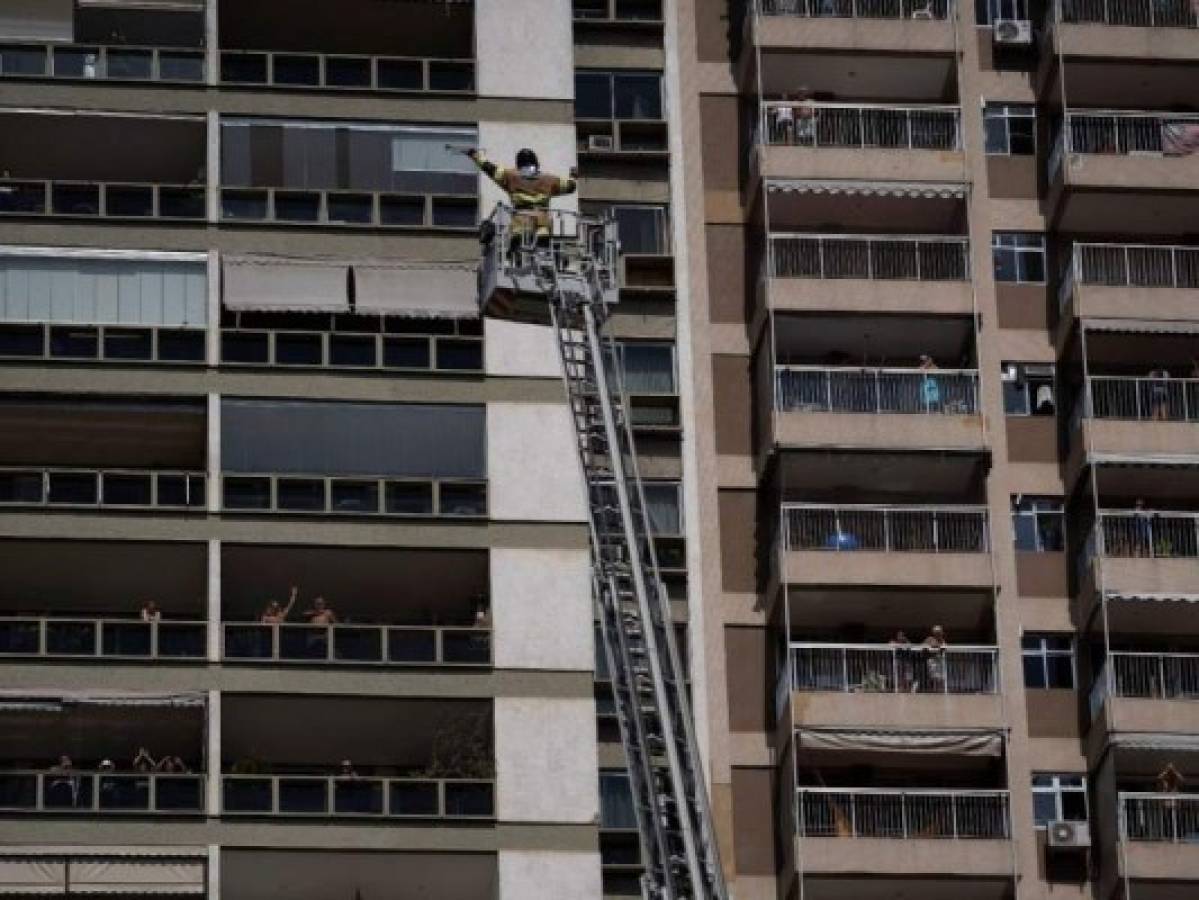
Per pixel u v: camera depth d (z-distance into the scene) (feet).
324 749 313.12
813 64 337.52
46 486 313.73
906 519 321.11
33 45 330.75
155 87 330.13
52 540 312.09
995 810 311.27
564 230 291.79
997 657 317.01
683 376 327.26
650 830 260.42
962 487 326.44
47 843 302.25
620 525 270.26
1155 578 319.06
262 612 317.42
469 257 327.06
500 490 317.63
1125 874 309.63
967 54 339.98
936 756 315.17
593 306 274.36
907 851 308.81
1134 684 314.96
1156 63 338.75
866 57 336.70
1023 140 338.34
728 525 322.55
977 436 324.80
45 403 317.63
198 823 303.89
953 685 315.78
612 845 307.99
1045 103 339.16
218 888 302.66
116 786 304.50
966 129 337.31
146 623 309.63
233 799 304.91
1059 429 328.29
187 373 319.88
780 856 312.29
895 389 325.01
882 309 328.29
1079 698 319.06
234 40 339.77
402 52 341.21
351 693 308.60
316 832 304.30
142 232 325.21
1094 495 322.14
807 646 314.76
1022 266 333.83
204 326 322.34
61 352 320.09
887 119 334.85
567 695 310.65
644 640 261.24
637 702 260.42
